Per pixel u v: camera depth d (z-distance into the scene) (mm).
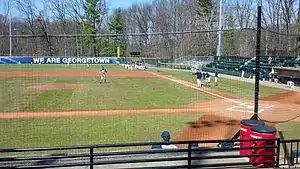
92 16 74500
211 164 6730
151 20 87562
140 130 12844
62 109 17266
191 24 67125
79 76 39312
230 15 66375
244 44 58875
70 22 73812
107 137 11711
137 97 22312
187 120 14992
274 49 47594
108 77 38250
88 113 16266
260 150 7004
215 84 30812
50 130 12656
